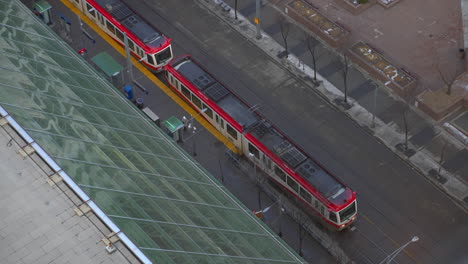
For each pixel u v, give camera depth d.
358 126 141.75
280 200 125.00
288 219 127.31
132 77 145.38
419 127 141.12
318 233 125.44
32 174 86.25
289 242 124.62
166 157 107.94
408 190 131.88
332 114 143.88
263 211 125.31
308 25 158.88
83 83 114.75
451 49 154.00
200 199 101.06
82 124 100.31
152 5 164.00
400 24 159.38
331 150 138.25
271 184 131.88
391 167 135.25
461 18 159.38
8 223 81.81
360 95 147.00
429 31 157.75
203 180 109.00
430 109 141.75
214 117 137.25
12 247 79.81
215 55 155.12
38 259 78.81
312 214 126.00
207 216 97.31
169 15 162.62
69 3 163.75
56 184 85.44
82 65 122.19
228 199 107.88
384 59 151.88
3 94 95.88
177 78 142.12
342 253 123.25
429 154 136.75
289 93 147.88
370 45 154.38
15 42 114.00
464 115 142.88
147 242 82.25
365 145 138.75
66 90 107.38
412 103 145.12
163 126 142.00
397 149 137.62
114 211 84.38
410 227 126.81
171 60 147.38
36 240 80.38
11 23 119.38
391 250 123.81
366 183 133.12
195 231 91.00
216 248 90.12
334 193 121.38
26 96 98.50
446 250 123.81
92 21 160.62
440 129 140.75
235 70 152.25
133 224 84.00
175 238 86.44
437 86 147.75
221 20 161.38
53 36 124.69
